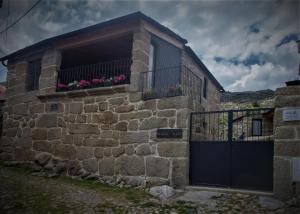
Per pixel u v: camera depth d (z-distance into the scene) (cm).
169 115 694
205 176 658
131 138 744
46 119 948
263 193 566
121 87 783
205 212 475
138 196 592
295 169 534
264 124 1230
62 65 1136
